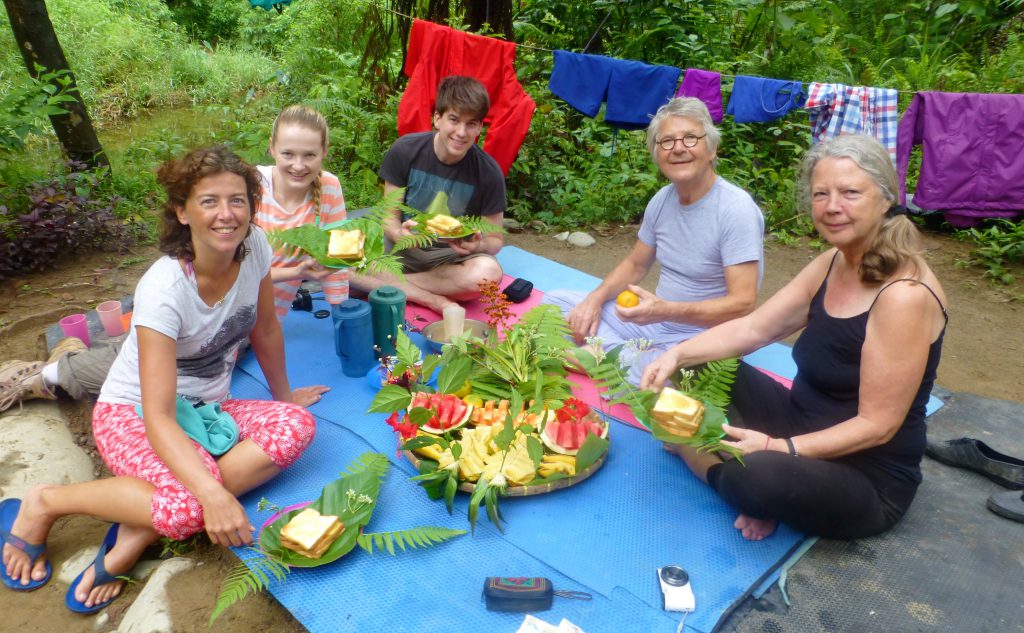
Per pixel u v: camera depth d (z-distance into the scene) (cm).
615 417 279
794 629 187
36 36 503
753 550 212
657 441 264
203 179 192
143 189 570
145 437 210
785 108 454
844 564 209
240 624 194
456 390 246
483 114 320
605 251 528
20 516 208
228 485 215
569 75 487
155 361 198
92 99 939
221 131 745
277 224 310
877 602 196
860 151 185
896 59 719
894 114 448
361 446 257
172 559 214
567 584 198
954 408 301
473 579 199
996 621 190
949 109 469
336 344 299
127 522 200
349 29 791
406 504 228
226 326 225
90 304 405
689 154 256
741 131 641
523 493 221
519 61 668
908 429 202
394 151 352
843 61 702
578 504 229
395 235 346
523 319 263
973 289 461
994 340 394
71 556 222
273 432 221
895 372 183
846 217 186
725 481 206
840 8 809
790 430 228
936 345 189
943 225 550
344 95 643
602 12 700
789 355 340
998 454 248
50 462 255
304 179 300
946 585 202
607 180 590
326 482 238
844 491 194
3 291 419
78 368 269
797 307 229
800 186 210
